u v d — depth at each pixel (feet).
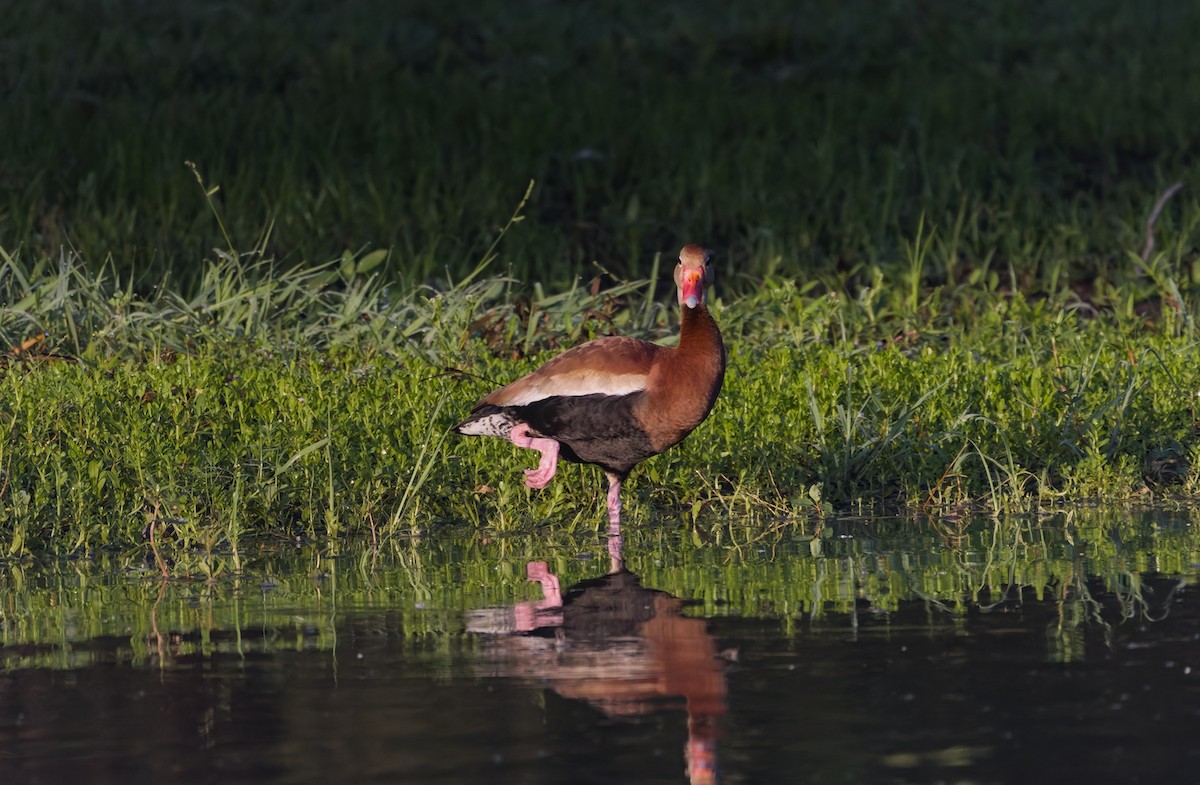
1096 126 126.00
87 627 48.39
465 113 128.16
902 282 101.14
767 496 67.26
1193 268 99.30
